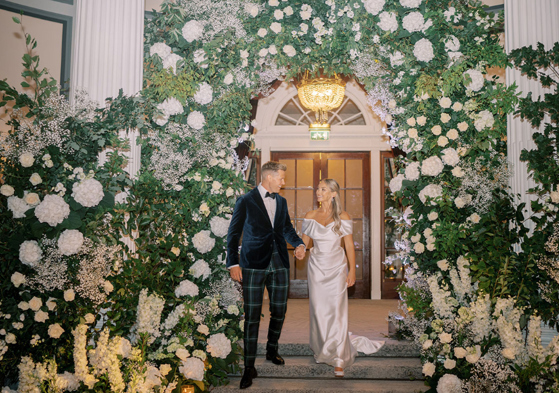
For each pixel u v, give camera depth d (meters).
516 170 3.63
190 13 3.89
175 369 3.25
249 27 3.99
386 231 7.64
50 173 3.19
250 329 3.55
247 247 3.60
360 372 3.85
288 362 3.95
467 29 3.79
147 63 3.91
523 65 3.56
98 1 3.72
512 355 3.04
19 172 3.01
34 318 2.98
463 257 3.54
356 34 3.85
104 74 3.68
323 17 3.95
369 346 4.12
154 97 3.84
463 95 3.84
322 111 6.02
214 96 3.99
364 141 7.61
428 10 3.78
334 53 4.04
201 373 3.25
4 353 2.92
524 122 3.62
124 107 3.48
